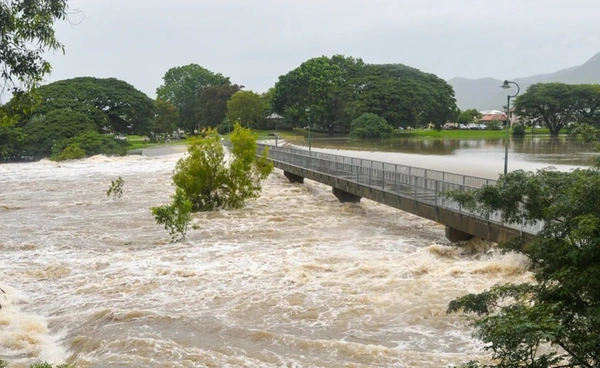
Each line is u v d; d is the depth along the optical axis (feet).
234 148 116.26
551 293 25.46
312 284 59.77
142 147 349.41
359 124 326.44
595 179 26.32
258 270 65.92
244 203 115.96
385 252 73.97
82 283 63.46
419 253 71.36
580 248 24.73
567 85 283.79
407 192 85.51
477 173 146.51
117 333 47.52
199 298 56.65
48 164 239.09
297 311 52.03
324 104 368.07
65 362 43.52
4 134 266.57
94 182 167.22
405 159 201.46
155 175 185.88
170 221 84.28
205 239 85.51
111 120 338.54
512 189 35.01
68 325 50.75
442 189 75.92
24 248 82.58
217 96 442.91
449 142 303.07
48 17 35.14
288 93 390.63
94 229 95.71
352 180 107.65
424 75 365.81
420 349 43.04
